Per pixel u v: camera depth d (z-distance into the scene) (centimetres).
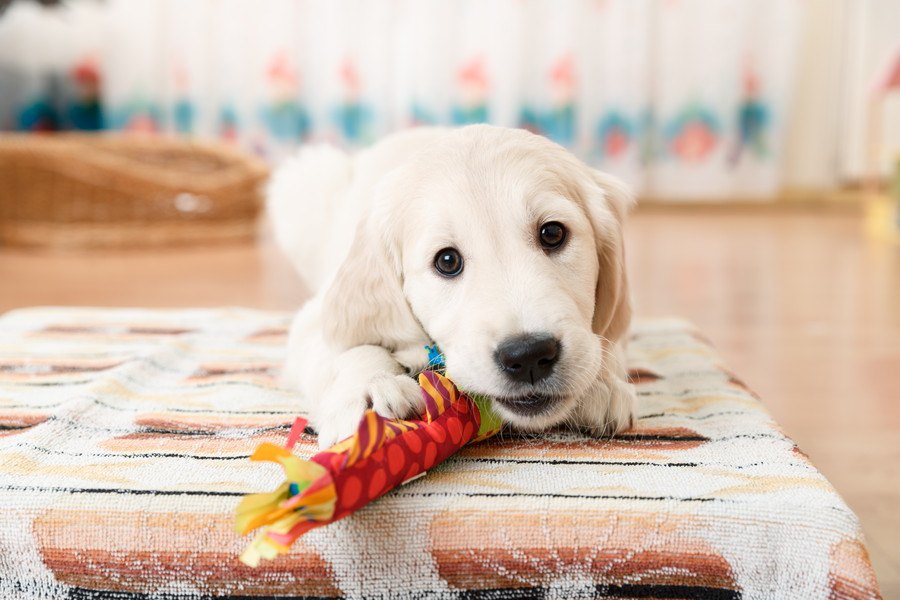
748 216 535
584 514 101
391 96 550
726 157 562
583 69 547
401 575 100
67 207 400
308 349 140
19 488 107
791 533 98
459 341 115
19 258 376
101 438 126
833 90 581
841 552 96
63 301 287
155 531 101
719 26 544
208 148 458
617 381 130
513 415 116
